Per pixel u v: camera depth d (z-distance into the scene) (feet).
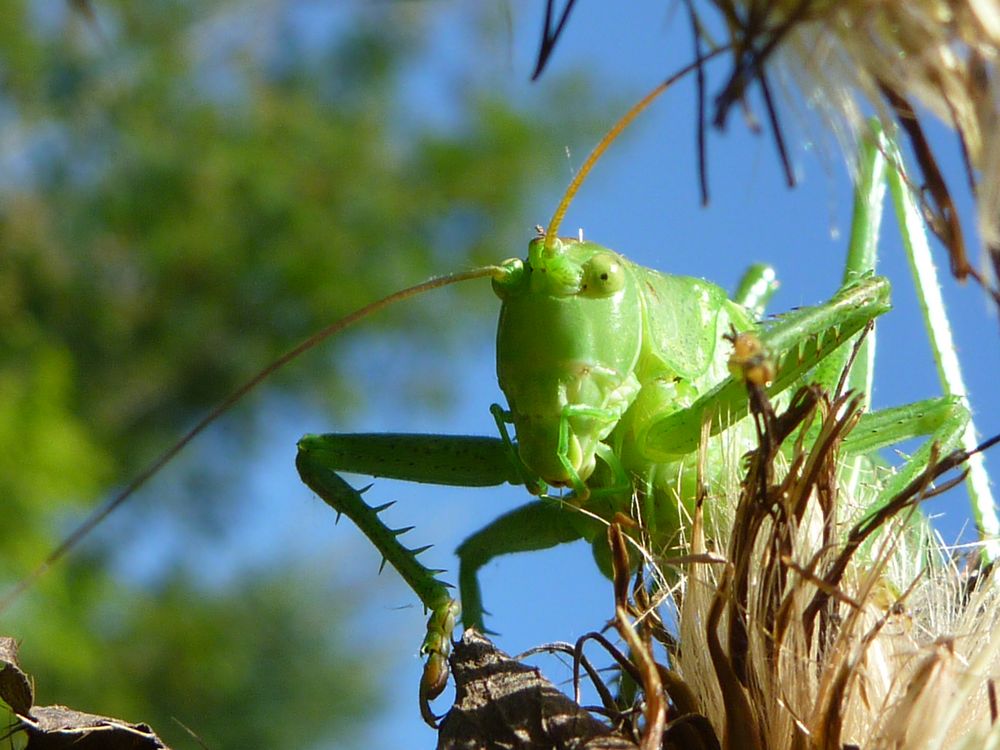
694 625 0.35
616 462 0.40
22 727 0.35
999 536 0.37
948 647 0.34
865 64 0.25
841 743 0.34
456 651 0.35
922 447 0.39
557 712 0.35
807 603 0.35
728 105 0.23
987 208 0.24
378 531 0.40
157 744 0.35
